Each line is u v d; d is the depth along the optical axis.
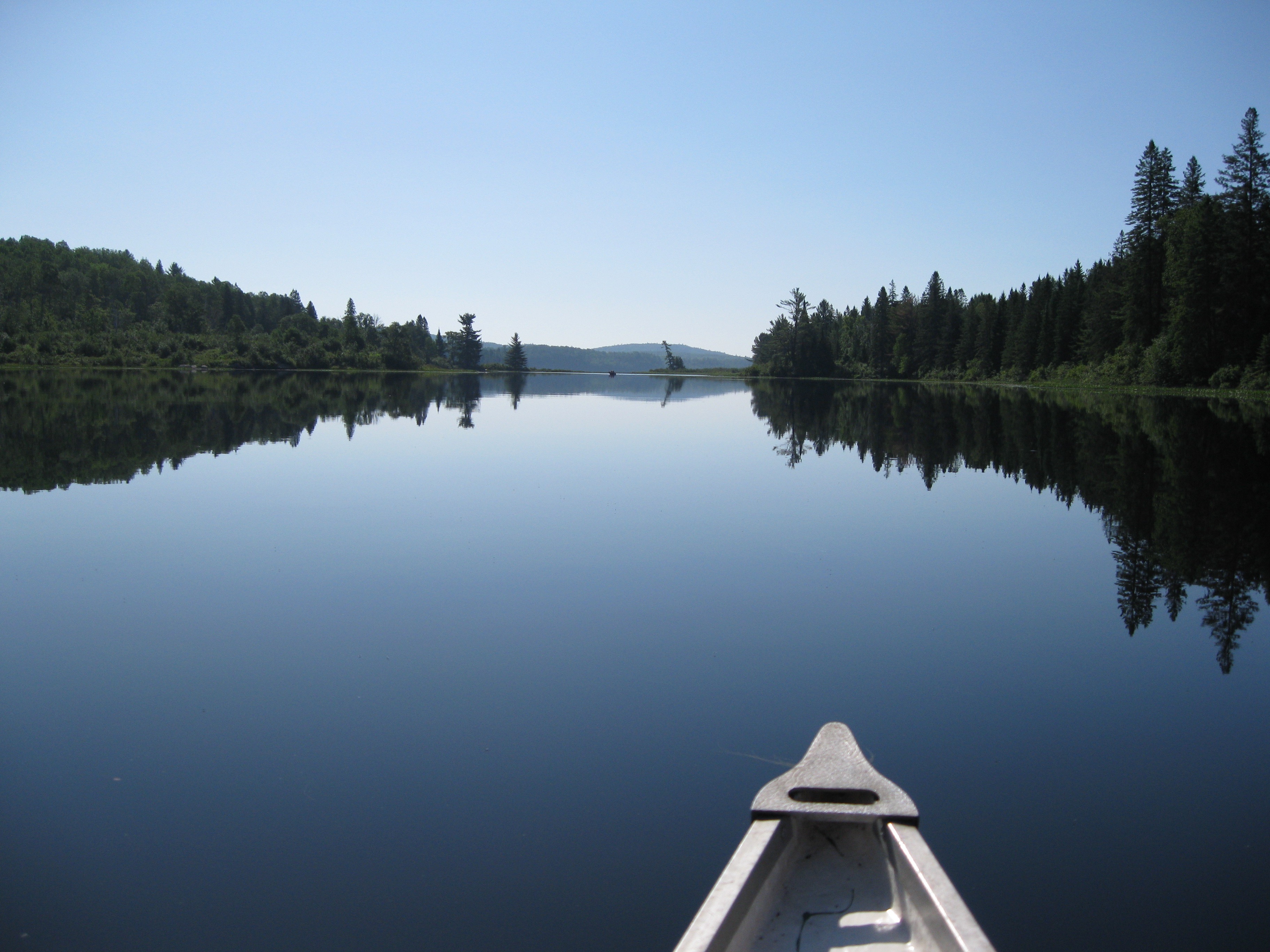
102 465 13.26
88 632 5.88
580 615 6.27
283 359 81.25
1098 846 3.47
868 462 14.90
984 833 3.56
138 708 4.72
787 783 3.20
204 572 7.32
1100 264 56.81
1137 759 4.18
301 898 3.17
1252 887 3.21
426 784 3.95
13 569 7.41
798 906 2.74
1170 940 2.92
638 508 10.29
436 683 5.04
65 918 3.05
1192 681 5.13
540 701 4.80
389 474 12.72
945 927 2.31
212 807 3.76
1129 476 12.91
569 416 25.69
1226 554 8.07
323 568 7.48
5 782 3.96
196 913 3.09
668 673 5.20
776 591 6.92
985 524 9.55
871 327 92.31
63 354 67.19
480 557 7.85
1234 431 19.08
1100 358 49.72
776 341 100.62
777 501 10.90
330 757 4.18
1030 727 4.51
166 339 80.50
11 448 15.02
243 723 4.54
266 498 10.68
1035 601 6.70
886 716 4.63
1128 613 6.40
